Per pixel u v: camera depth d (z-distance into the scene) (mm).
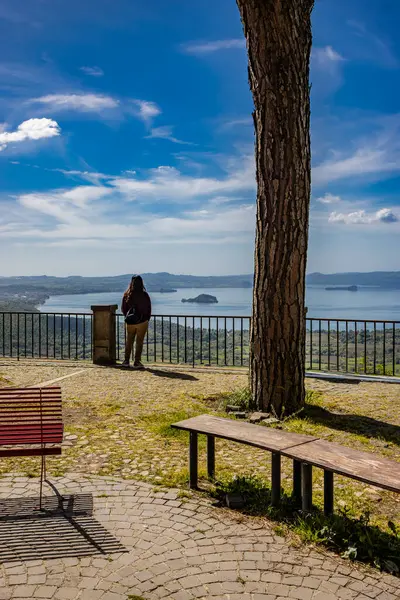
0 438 4633
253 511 4332
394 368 10953
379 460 4039
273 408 7711
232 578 3316
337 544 3725
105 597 3092
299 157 7594
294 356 7785
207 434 4789
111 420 7328
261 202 7777
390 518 4223
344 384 10180
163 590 3180
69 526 4035
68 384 10172
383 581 3297
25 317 14023
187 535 3902
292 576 3346
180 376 11078
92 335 13156
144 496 4641
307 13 7480
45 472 5234
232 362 13461
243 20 7566
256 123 7785
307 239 7824
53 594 3115
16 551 3641
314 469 5379
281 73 7449
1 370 11898
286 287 7699
